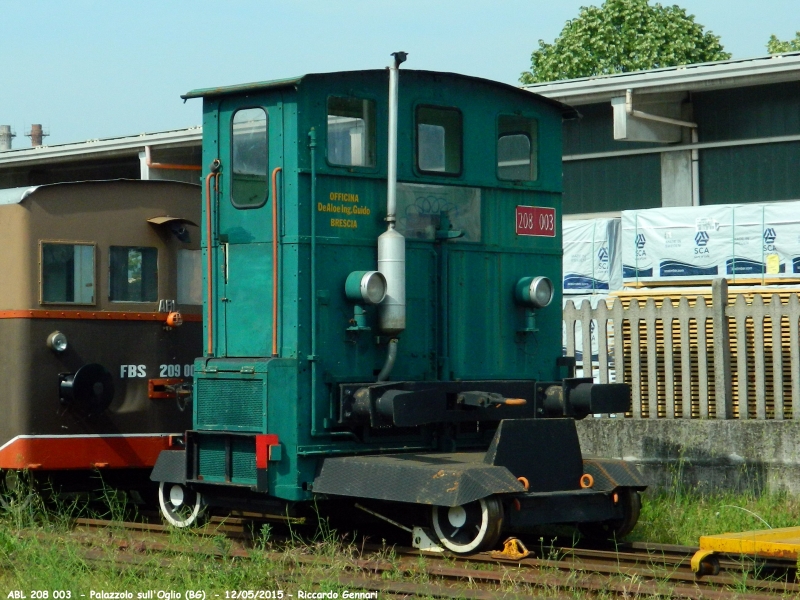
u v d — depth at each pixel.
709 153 37.09
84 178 48.59
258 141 18.30
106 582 15.42
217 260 18.73
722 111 36.75
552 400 19.08
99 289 22.16
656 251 31.48
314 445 17.64
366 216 18.41
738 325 23.78
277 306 17.83
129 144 44.00
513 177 20.17
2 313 21.39
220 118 18.78
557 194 20.81
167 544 17.50
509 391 18.81
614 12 80.19
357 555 17.09
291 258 17.72
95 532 19.72
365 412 17.52
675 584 14.89
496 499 16.59
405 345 18.52
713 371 24.53
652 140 36.59
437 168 19.17
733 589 14.62
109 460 21.97
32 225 21.42
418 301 18.70
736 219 30.23
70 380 21.33
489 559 16.48
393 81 18.16
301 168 17.75
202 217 19.12
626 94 35.47
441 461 17.34
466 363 19.17
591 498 17.97
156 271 22.91
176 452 19.58
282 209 17.86
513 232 20.06
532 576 15.16
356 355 18.11
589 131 39.31
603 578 15.09
